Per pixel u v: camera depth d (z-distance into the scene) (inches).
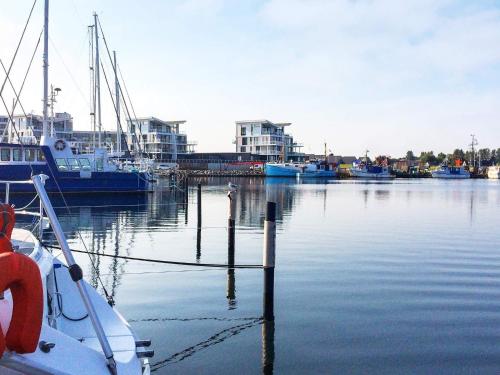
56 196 1612.9
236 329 393.7
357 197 2095.2
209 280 554.6
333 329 395.2
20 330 155.3
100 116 1984.5
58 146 1606.8
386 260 684.7
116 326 263.1
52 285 260.4
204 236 909.2
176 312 436.1
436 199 2041.1
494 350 354.6
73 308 271.1
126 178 1754.4
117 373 191.2
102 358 191.0
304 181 3902.6
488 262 677.9
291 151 5295.3
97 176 1689.2
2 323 162.2
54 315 252.5
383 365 327.3
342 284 541.3
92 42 1963.6
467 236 938.1
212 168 4601.4
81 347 186.2
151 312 435.5
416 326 403.9
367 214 1373.0
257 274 586.6
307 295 494.6
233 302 467.5
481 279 571.8
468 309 451.5
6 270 149.1
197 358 336.8
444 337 379.2
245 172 4399.6
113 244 807.7
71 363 174.6
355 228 1051.9
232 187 647.8
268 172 4311.0
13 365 156.6
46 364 164.1
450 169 5836.6
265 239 418.3
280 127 5157.5
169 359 334.3
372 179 5108.3
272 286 419.5
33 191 1557.6
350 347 357.4
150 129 4421.8
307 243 834.8
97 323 191.0
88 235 904.3
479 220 1237.7
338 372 315.9
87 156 1685.5
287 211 1441.9
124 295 489.1
